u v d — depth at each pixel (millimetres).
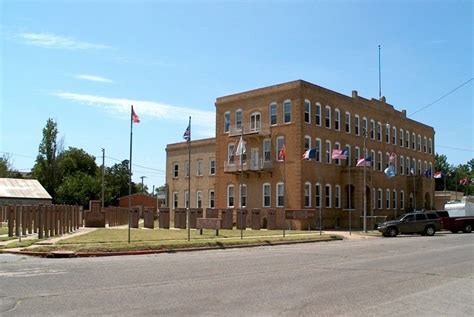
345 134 56875
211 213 47156
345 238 37406
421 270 16703
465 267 17656
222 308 9938
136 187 119625
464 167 118375
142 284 12852
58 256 21047
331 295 11625
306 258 20719
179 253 23484
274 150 52219
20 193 65188
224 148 57750
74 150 100250
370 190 55594
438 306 10508
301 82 50469
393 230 40875
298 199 49312
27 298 10727
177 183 70438
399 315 9562
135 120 26953
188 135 32312
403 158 69750
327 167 53344
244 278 14250
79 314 9195
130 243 24797
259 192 53344
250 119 55125
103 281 13305
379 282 13828
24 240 26359
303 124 50344
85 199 84438
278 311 9734
